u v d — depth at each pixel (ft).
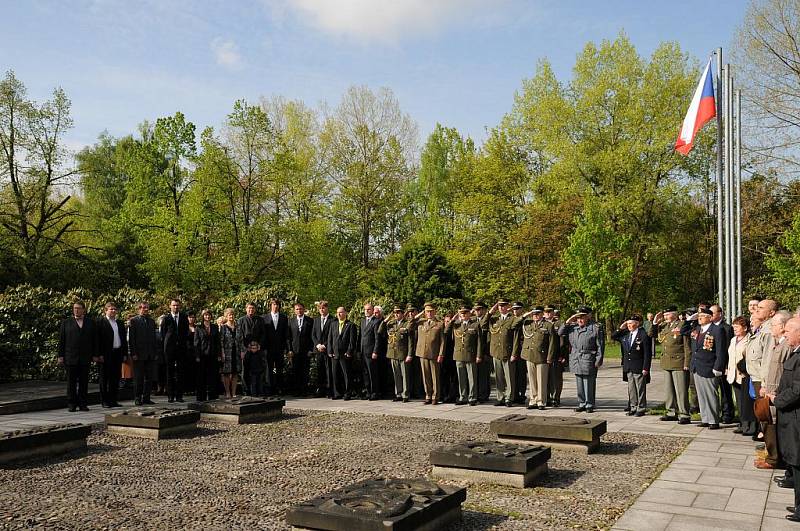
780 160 100.63
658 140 116.06
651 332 54.24
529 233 126.82
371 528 17.67
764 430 28.50
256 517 21.66
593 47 126.82
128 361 51.52
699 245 139.95
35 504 23.13
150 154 115.55
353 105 142.00
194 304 68.59
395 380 52.65
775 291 102.42
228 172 111.45
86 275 103.96
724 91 55.42
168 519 21.45
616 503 23.35
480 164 139.23
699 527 20.67
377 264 147.74
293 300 65.00
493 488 25.32
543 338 47.52
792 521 21.24
